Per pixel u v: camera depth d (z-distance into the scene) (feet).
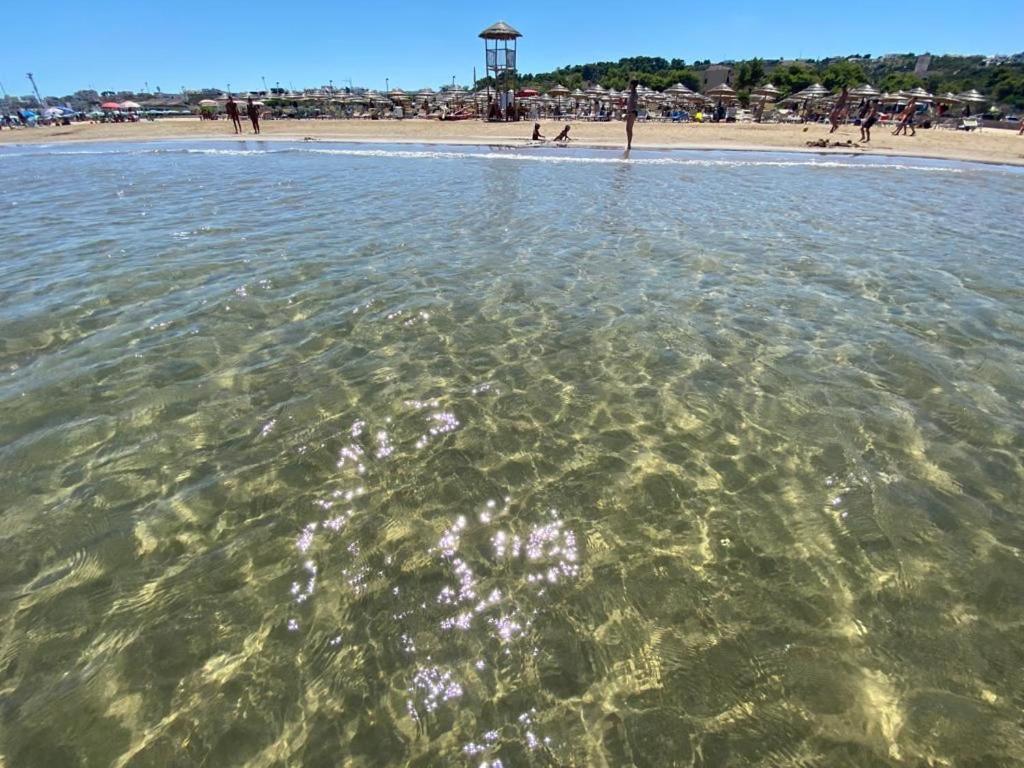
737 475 15.06
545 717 9.34
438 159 78.95
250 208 45.65
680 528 13.34
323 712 9.41
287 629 10.80
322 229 38.73
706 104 211.00
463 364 20.71
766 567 12.27
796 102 209.87
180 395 18.25
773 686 9.83
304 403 18.03
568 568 12.26
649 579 11.98
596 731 9.12
